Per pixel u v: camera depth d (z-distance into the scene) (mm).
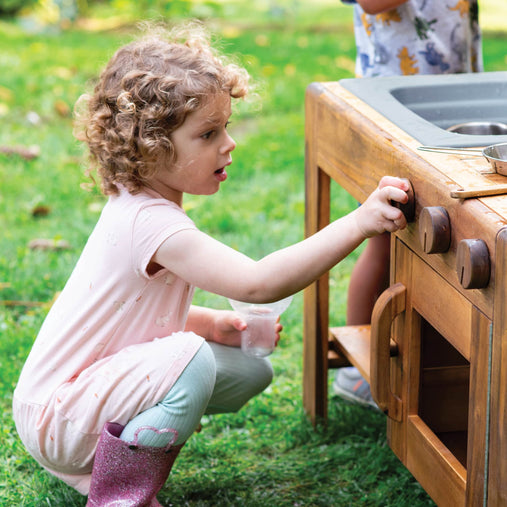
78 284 1790
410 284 1640
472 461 1436
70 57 6230
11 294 3043
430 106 2000
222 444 2250
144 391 1699
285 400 2490
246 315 1962
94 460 1760
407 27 2357
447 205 1429
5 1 7820
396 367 1745
